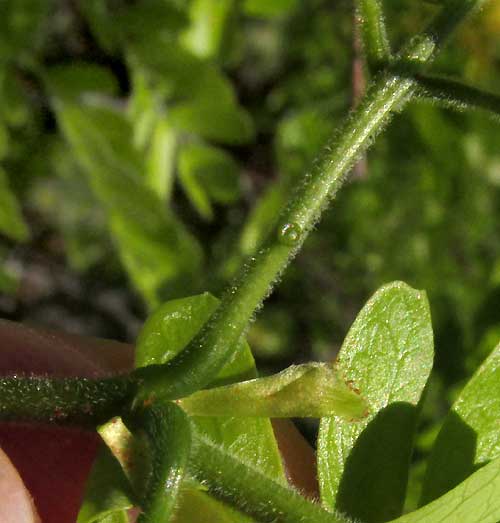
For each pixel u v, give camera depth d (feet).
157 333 0.32
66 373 0.45
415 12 0.63
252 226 0.78
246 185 0.90
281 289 0.91
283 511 0.29
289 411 0.31
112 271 0.95
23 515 0.37
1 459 0.37
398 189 0.77
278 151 0.81
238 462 0.29
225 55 0.72
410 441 0.33
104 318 0.94
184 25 0.68
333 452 0.33
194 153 0.71
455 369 0.50
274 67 0.87
